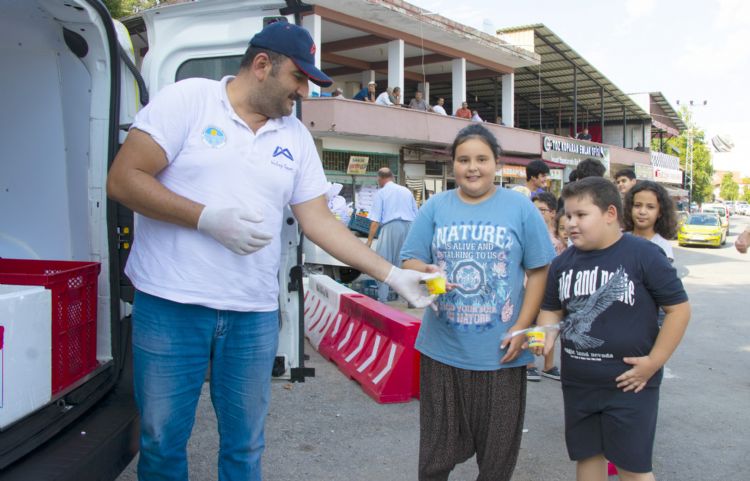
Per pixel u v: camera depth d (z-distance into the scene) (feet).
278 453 12.53
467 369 8.74
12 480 7.19
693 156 198.39
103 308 10.34
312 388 16.78
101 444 8.21
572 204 8.89
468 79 76.64
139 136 6.93
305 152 8.34
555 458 12.79
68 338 9.16
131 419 9.04
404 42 57.31
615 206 8.75
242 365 7.94
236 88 7.48
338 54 61.41
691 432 14.46
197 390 7.78
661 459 12.89
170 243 7.25
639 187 12.32
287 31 7.18
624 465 8.55
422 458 9.20
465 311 8.78
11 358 7.54
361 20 52.16
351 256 8.30
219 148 7.23
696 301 34.65
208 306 7.32
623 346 8.49
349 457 12.45
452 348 8.84
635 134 120.78
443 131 55.98
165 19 12.26
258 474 8.45
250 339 7.89
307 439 13.29
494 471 9.00
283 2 11.53
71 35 10.11
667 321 8.48
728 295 36.99
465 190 8.92
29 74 11.02
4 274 8.64
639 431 8.46
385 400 15.56
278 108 7.48
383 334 16.98
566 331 9.04
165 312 7.30
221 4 11.84
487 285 8.74
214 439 12.96
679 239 81.87
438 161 60.08
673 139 179.42
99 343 10.34
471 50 64.85
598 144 88.28
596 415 8.86
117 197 7.00
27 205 11.48
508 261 8.80
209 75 12.38
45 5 9.55
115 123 10.24
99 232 10.56
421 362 9.36
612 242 8.86
